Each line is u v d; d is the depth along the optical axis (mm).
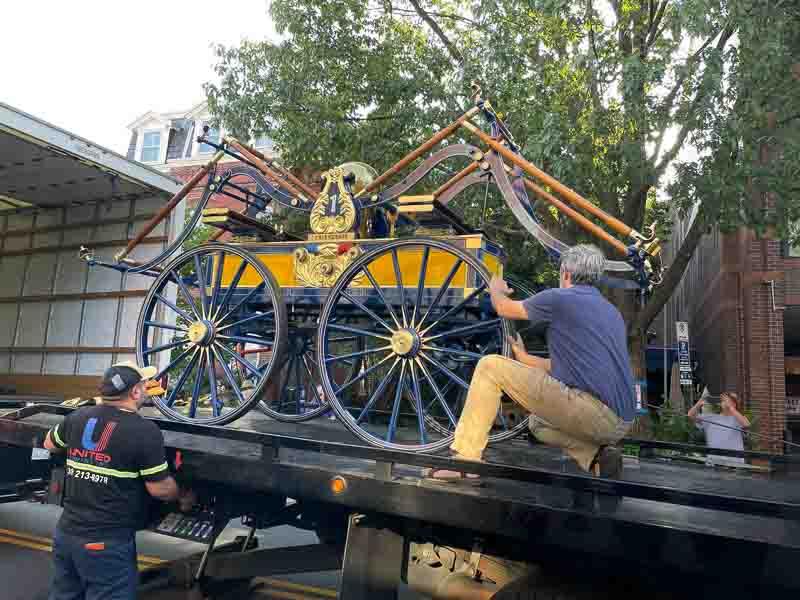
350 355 3586
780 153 7652
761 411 10922
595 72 7801
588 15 8086
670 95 7828
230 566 3332
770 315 11109
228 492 3338
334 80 9789
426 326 3916
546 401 2637
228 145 4703
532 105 7953
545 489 2545
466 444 2697
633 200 8586
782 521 2225
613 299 9398
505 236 9695
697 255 17594
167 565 3445
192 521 3375
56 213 8500
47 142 6246
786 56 7039
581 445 2795
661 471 3387
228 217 4277
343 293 3680
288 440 2789
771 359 10992
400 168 4109
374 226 4316
